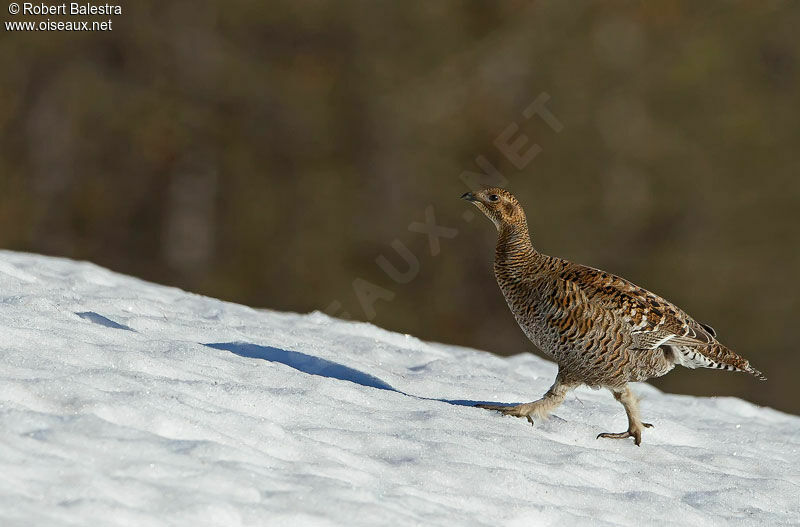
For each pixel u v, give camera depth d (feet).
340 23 173.58
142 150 172.65
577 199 178.81
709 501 45.93
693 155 186.60
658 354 51.26
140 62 172.55
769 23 196.13
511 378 66.08
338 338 66.13
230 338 56.75
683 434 57.57
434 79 176.04
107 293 63.77
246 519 31.60
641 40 190.29
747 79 195.62
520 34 181.57
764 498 47.06
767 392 183.73
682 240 185.88
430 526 34.35
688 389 181.57
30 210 171.12
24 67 170.30
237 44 174.40
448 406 51.11
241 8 171.32
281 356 56.18
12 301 51.24
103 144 172.65
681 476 48.32
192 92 172.86
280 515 32.14
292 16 171.42
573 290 49.37
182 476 33.14
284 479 35.09
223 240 173.06
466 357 70.95
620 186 181.37
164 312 60.75
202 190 173.99
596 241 178.40
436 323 171.22
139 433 35.24
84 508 29.55
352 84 173.27
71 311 53.83
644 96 187.11
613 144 181.37
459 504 38.17
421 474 39.93
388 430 44.70
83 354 43.98
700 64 189.37
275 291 169.78
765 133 192.44
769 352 183.93
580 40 184.65
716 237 186.39
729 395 182.50
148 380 41.42
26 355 40.96
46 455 32.14
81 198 172.55
